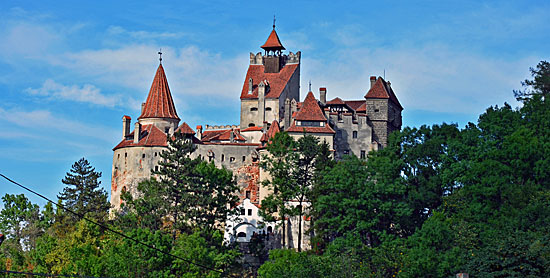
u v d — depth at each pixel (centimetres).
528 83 12744
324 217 10731
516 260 7988
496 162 10550
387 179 11000
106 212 13112
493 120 11738
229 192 11788
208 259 9719
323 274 8462
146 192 11688
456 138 11925
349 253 9306
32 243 12644
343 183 10738
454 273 8519
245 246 11931
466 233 9419
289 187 11431
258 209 12150
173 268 9438
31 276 9994
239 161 13300
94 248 10462
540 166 10419
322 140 12900
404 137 12288
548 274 7806
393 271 8912
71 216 12675
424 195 11225
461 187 11188
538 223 9212
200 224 11012
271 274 8850
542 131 11375
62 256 10562
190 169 11694
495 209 10106
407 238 10206
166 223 11200
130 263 9225
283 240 11631
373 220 10431
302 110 13088
